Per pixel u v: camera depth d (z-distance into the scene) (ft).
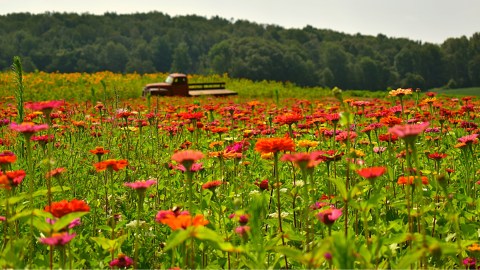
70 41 606.14
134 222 12.58
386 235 11.00
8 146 23.48
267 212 13.80
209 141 24.32
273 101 74.59
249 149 22.65
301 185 12.75
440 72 600.80
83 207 8.85
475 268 10.39
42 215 8.73
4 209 14.42
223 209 12.48
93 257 11.75
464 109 26.25
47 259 10.31
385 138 16.10
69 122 27.09
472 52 597.52
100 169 11.64
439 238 12.54
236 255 11.15
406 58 601.21
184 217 7.97
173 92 95.09
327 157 14.74
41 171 17.88
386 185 16.14
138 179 19.10
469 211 13.24
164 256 12.30
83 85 107.86
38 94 81.41
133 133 28.14
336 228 12.51
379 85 565.12
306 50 647.97
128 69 558.15
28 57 514.27
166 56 629.51
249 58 467.52
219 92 101.71
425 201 14.14
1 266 8.39
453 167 19.67
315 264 7.81
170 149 23.07
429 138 22.30
